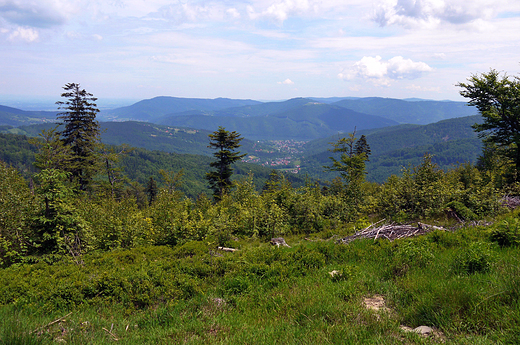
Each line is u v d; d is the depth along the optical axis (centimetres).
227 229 1341
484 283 424
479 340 295
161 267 763
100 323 467
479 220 1052
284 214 1538
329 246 854
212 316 472
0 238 910
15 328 388
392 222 1150
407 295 450
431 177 1495
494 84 2331
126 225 1232
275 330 391
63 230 1023
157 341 386
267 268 697
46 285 630
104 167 3288
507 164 2594
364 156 3241
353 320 386
